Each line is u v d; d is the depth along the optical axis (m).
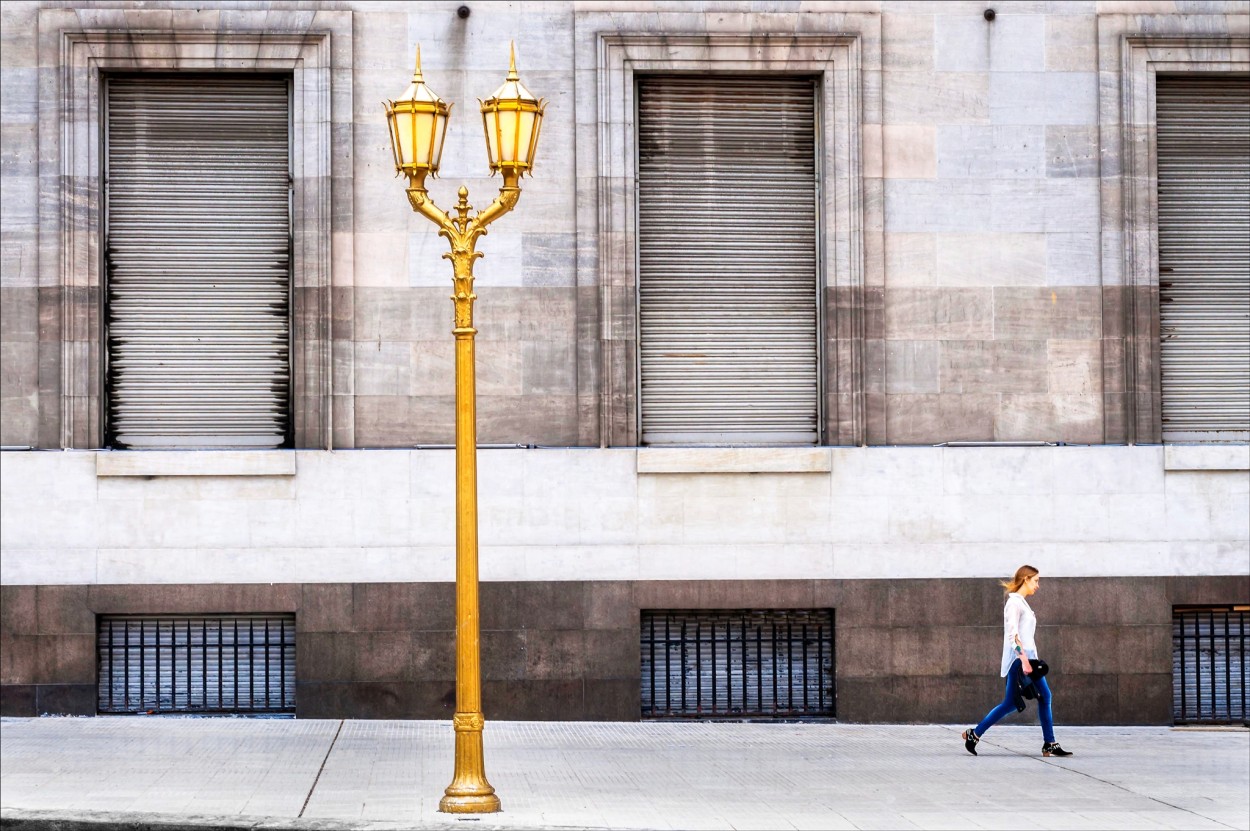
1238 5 18.41
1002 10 18.36
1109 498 18.02
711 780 13.74
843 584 17.78
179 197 17.83
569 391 17.89
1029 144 18.31
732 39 17.98
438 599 17.50
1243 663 18.20
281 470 17.44
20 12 17.62
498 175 17.95
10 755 14.55
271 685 17.67
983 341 18.20
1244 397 18.55
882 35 18.22
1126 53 18.28
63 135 17.48
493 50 17.97
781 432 18.22
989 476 17.95
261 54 17.67
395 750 15.10
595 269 17.88
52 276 17.52
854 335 17.98
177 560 17.42
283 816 11.60
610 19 17.95
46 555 17.34
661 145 18.20
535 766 14.42
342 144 17.75
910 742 16.39
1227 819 12.16
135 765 14.05
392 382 17.78
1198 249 18.59
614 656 17.59
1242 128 18.66
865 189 18.11
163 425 17.78
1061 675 17.89
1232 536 18.06
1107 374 18.17
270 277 17.86
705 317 18.22
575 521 17.64
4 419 17.53
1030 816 12.20
